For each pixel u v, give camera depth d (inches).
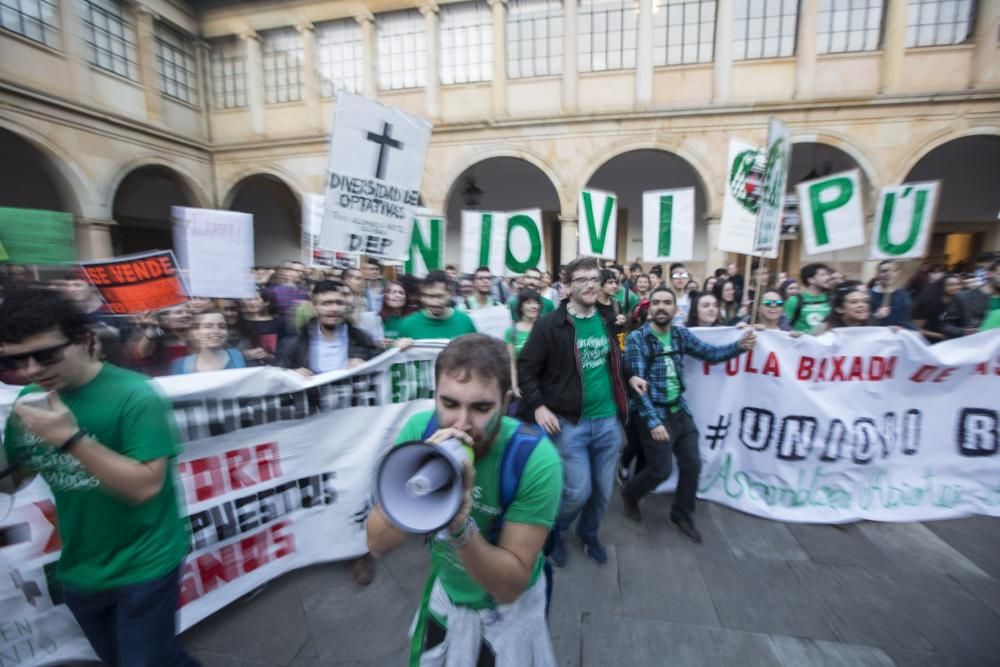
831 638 85.9
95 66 415.8
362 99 134.8
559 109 453.1
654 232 187.6
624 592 98.3
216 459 88.4
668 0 422.6
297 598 96.3
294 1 492.1
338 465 103.9
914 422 124.7
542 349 102.9
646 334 115.8
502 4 448.1
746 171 145.9
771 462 128.0
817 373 124.9
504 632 49.0
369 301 235.0
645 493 120.4
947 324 197.6
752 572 104.3
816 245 154.6
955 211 456.1
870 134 398.9
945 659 81.2
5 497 70.2
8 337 45.8
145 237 573.0
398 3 469.1
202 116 529.7
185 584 84.5
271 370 94.2
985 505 124.0
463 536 36.9
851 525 121.8
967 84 385.1
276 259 631.2
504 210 557.9
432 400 115.6
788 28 408.2
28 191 461.1
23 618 71.9
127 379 55.7
